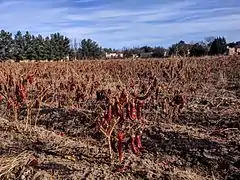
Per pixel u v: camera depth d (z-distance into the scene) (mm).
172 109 9992
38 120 10094
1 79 9797
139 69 21375
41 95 9633
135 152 6469
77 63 25812
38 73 17531
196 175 6367
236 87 16953
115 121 6438
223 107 11359
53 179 5707
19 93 9148
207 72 21250
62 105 11375
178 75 14570
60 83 11906
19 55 65875
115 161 6574
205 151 7227
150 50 54688
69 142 7898
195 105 11625
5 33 66000
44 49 65375
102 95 8617
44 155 6852
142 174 6035
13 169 6000
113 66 23891
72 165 6348
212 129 8977
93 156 6883
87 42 64125
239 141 7719
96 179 5781
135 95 7180
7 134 8484
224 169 6613
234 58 30594
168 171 6340
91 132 8773
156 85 10523
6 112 10688
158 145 7711
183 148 7461
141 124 7211
